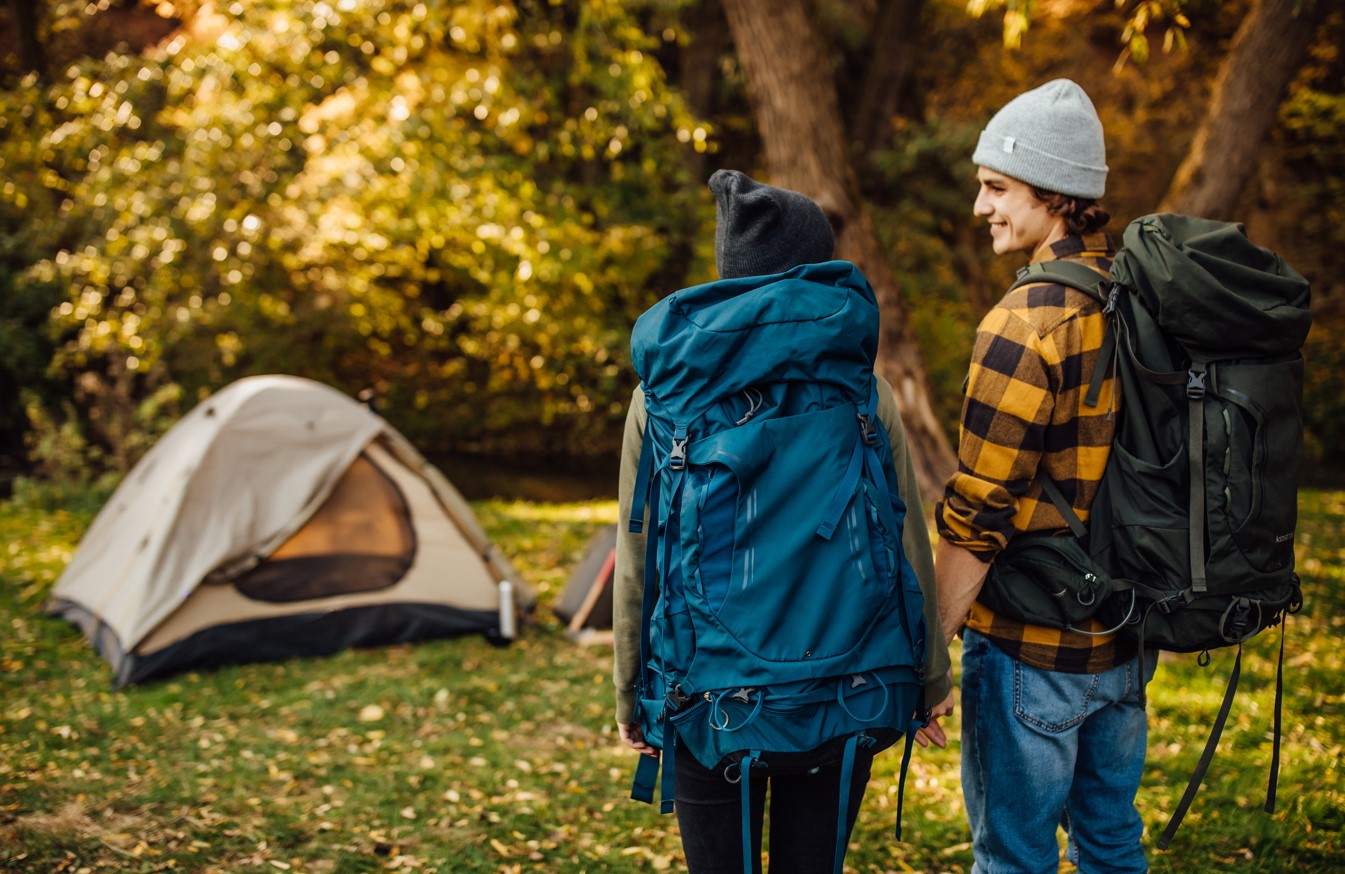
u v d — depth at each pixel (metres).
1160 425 1.75
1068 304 1.79
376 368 15.50
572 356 14.45
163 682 4.64
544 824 3.24
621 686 1.73
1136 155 15.85
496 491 13.30
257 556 4.93
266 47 9.20
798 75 7.73
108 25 13.34
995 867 1.97
